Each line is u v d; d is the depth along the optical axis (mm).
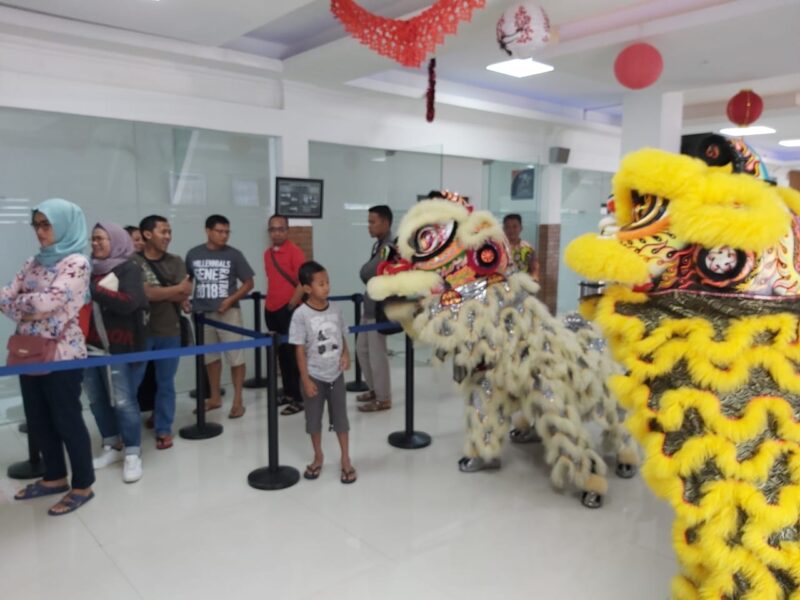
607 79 5711
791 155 12789
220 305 4145
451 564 2439
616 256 1618
